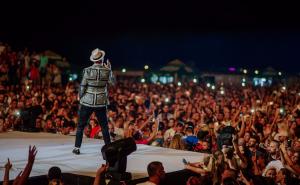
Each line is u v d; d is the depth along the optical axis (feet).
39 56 87.61
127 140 24.84
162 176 22.74
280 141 41.32
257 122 48.24
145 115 52.37
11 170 26.53
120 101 67.77
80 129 31.76
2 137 39.37
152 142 42.80
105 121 31.73
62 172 26.35
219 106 57.31
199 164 30.25
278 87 102.89
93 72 30.83
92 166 28.09
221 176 28.96
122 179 24.84
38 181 25.20
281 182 30.78
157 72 152.56
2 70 78.79
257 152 36.91
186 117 55.98
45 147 34.32
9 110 54.90
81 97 31.32
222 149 33.96
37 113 51.34
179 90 92.17
